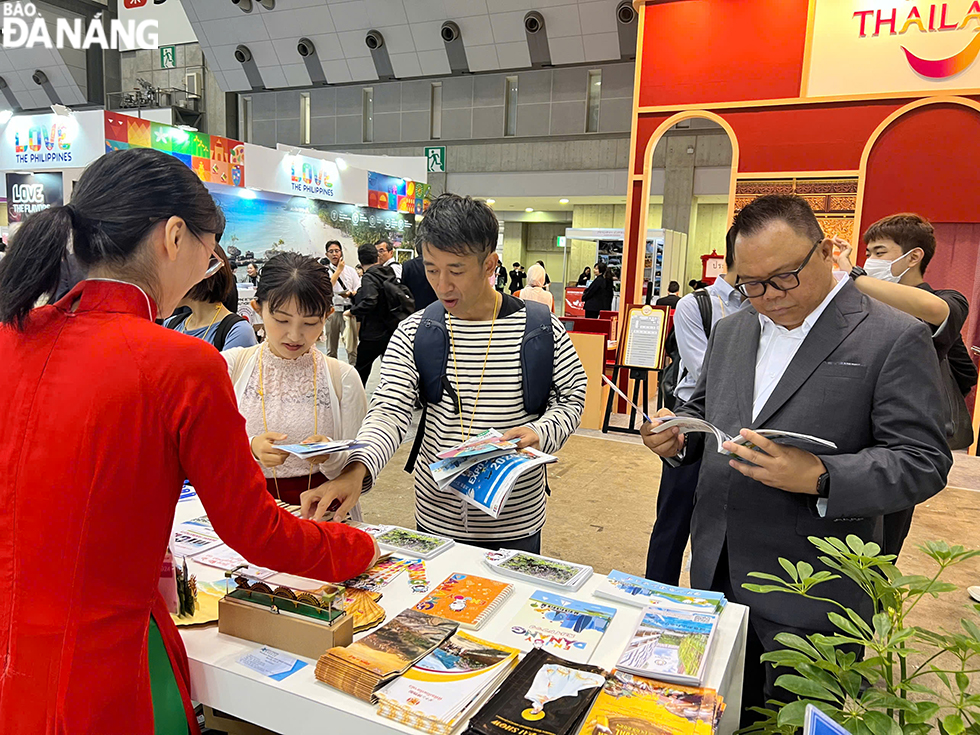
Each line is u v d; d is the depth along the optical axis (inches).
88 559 33.0
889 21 215.0
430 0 585.6
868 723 35.3
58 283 34.5
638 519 146.7
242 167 359.3
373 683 38.0
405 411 66.6
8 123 310.7
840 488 48.8
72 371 33.5
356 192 434.0
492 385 66.6
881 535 58.0
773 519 56.7
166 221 35.6
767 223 51.4
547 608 50.2
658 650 43.4
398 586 53.0
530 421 68.1
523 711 36.8
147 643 36.7
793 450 50.1
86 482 32.8
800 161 231.5
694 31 241.1
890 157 220.2
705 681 41.5
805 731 32.4
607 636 47.3
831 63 223.8
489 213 61.3
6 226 337.4
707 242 627.5
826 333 54.6
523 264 794.8
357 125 677.3
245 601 45.0
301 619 43.0
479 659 41.4
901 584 39.6
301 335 70.1
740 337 62.1
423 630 44.1
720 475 60.6
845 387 53.3
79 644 32.9
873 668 40.4
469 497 55.5
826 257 52.9
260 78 692.7
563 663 41.8
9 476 33.6
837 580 54.1
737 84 237.0
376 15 611.5
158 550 35.6
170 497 35.2
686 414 65.8
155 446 33.7
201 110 734.5
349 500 56.0
